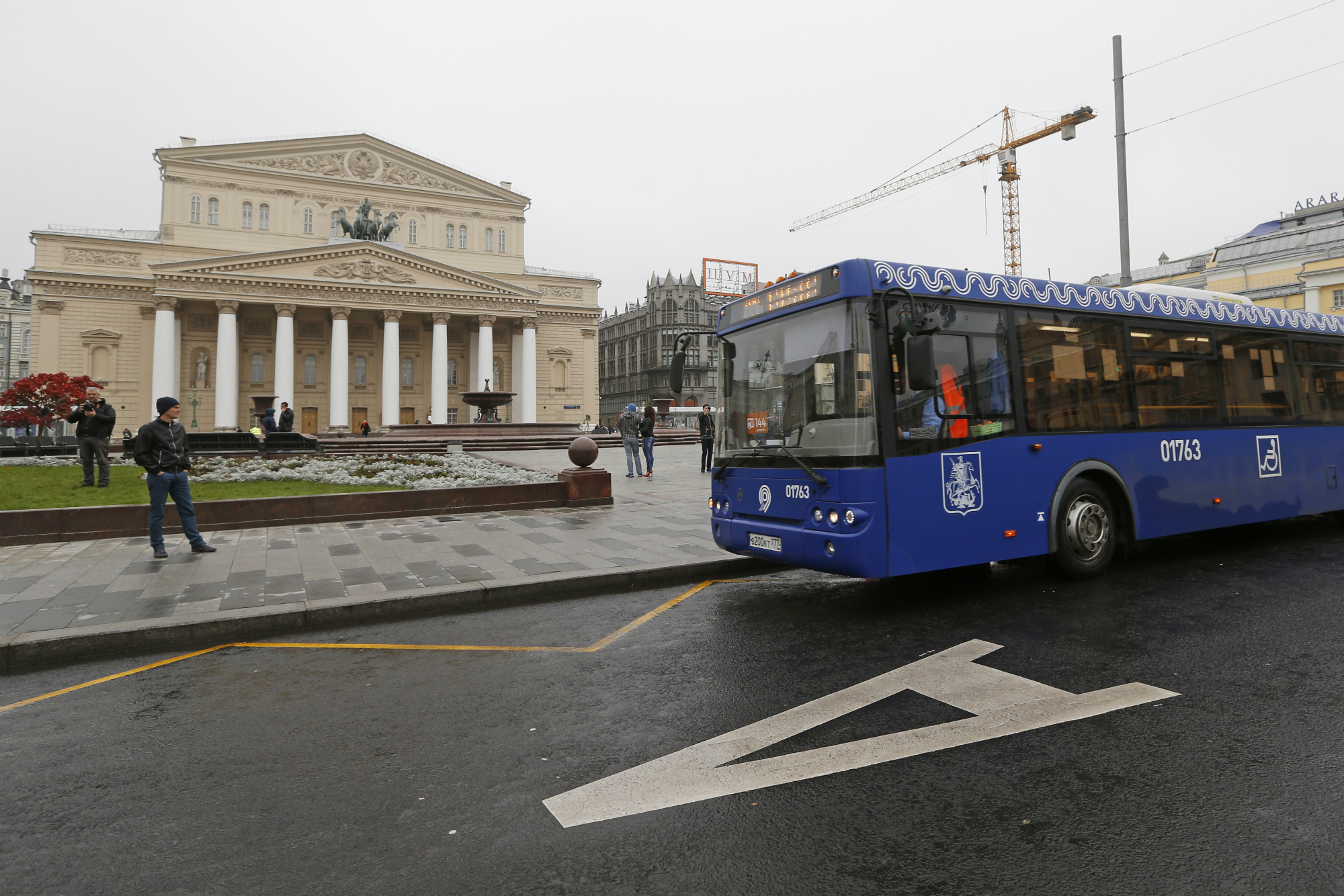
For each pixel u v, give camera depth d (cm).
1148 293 766
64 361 5525
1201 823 277
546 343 7081
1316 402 898
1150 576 702
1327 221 5394
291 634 600
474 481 1469
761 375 669
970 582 706
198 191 5916
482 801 310
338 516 1112
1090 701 397
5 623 575
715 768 334
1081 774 319
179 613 602
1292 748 336
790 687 436
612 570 750
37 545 930
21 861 273
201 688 468
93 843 285
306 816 302
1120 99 1503
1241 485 805
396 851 274
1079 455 684
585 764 343
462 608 668
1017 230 6475
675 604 664
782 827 283
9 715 429
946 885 245
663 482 1703
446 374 6259
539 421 6994
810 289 621
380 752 364
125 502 1156
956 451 610
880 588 700
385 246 5956
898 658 484
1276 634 508
